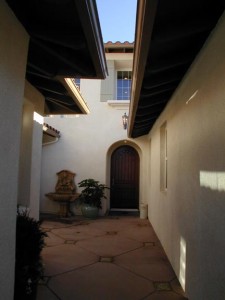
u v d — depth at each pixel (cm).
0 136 179
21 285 236
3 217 184
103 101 872
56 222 729
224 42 193
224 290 193
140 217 798
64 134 871
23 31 216
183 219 326
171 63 268
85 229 652
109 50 841
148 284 345
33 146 373
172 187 402
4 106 184
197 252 263
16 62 203
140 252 477
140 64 247
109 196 899
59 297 307
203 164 245
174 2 183
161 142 545
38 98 392
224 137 195
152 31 206
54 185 859
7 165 189
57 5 195
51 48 249
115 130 862
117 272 383
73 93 385
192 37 235
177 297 311
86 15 187
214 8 193
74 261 425
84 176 854
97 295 313
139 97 354
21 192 364
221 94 201
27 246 251
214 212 216
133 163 912
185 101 315
